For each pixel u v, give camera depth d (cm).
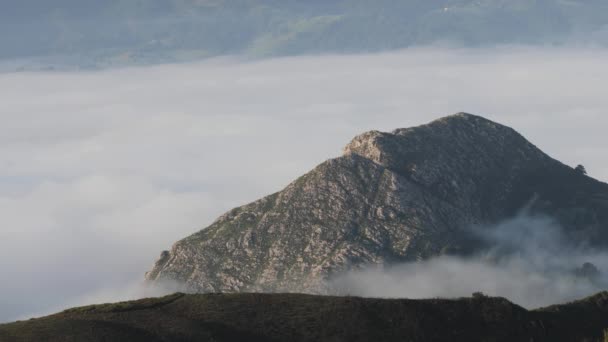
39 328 16250
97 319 16888
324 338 16375
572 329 17400
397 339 16325
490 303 17562
